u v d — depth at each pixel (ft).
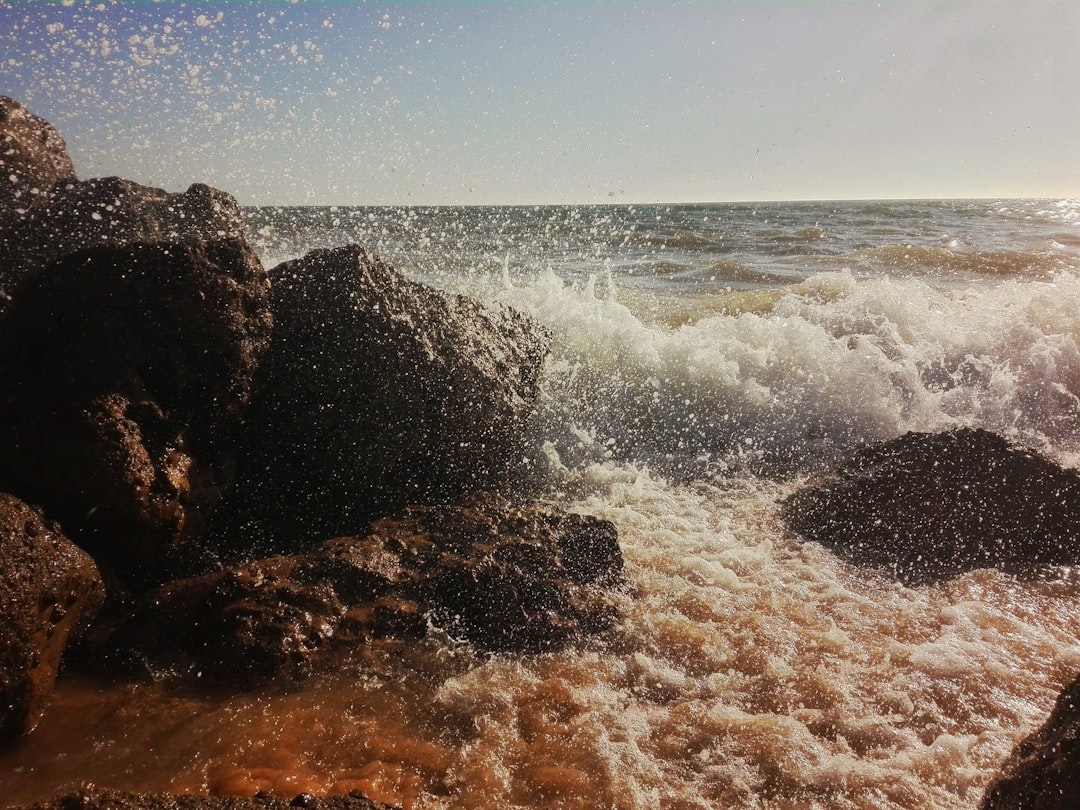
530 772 8.27
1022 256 46.01
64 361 10.62
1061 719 6.66
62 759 8.10
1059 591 12.67
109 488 10.07
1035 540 13.82
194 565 11.30
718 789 8.11
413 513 12.84
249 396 12.22
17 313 10.87
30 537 8.79
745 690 9.87
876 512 14.34
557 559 11.92
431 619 10.66
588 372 20.38
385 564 11.30
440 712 9.21
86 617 9.62
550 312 21.77
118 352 10.90
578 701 9.50
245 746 8.42
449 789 7.97
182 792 7.67
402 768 8.23
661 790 8.07
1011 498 14.17
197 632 10.00
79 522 10.03
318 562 11.05
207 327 11.66
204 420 11.70
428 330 14.02
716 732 9.01
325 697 9.34
